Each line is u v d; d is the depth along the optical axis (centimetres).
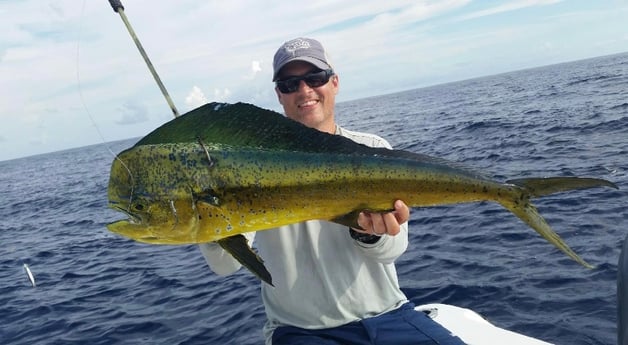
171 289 298
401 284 232
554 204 323
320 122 128
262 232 122
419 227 330
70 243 536
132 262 400
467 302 200
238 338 208
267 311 127
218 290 280
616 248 230
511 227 292
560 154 523
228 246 83
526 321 178
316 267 119
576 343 159
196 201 80
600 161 447
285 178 82
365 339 115
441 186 83
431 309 162
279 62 125
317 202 84
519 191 82
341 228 119
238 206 82
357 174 83
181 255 399
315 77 124
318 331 119
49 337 246
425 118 1551
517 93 2080
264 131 83
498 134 801
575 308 180
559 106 1125
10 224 778
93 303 295
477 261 245
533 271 219
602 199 317
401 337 114
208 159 80
